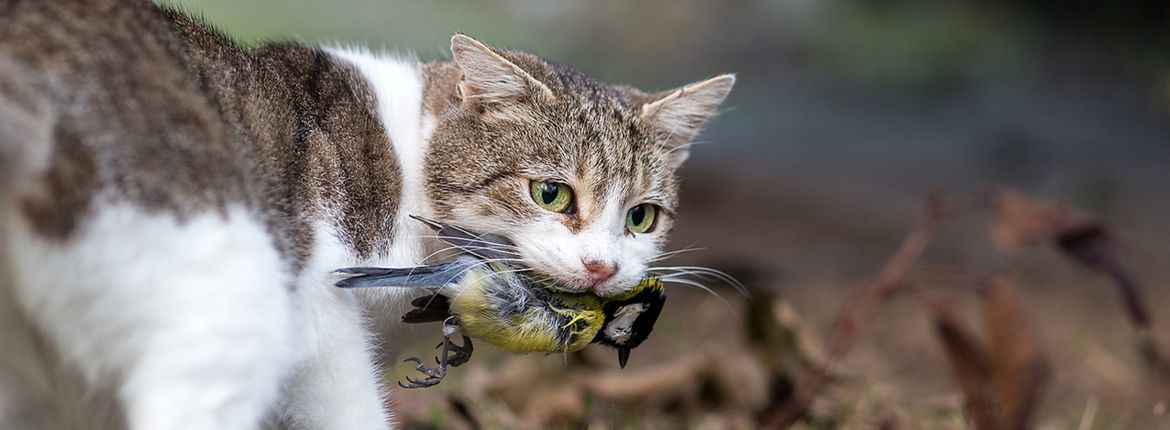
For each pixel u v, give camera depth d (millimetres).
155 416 2375
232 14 10469
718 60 13680
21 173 2219
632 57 13914
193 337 2375
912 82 11812
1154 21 10680
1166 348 4953
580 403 4250
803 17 13477
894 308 5910
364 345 3031
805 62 13109
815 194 8438
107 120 2324
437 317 3074
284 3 11289
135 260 2336
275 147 2818
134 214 2320
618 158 3451
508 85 3312
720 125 11055
